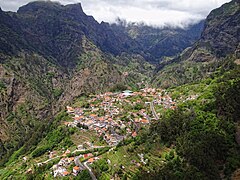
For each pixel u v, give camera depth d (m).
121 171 182.75
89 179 187.62
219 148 171.12
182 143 180.38
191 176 152.50
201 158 160.62
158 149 193.25
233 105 199.00
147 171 173.38
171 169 164.38
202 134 179.12
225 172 162.12
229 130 185.12
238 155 169.25
